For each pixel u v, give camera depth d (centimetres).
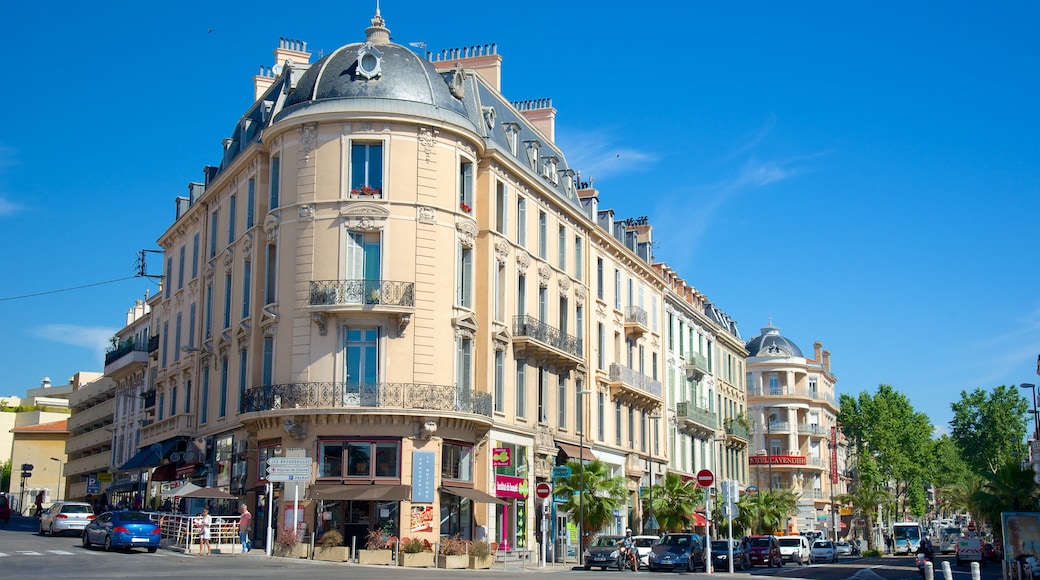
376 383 3544
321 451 3509
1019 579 2936
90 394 7800
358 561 3194
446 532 3631
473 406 3759
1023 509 4712
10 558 2633
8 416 11294
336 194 3641
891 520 11462
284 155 3778
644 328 5525
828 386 10900
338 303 3538
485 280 3972
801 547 5791
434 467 3547
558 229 4725
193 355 4700
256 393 3666
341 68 3800
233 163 4288
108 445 7369
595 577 2980
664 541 3956
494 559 3678
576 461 4388
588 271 5012
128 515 3275
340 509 3516
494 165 4094
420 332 3612
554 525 4378
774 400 9600
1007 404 9888
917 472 10244
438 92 3831
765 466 9162
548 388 4462
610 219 5528
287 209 3716
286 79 4262
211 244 4681
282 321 3662
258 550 3503
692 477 6425
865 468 9556
